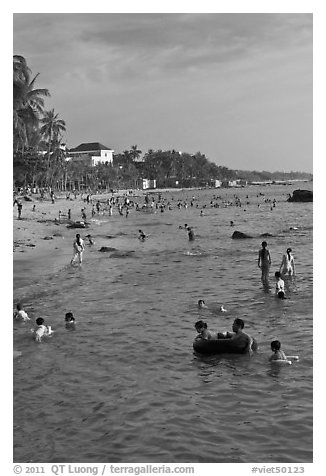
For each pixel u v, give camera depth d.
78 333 16.62
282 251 34.19
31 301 21.14
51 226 52.47
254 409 11.00
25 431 10.34
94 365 13.78
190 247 38.19
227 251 35.34
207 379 12.66
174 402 11.45
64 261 31.75
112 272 28.06
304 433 9.99
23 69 65.94
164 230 53.06
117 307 20.03
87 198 91.31
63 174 113.12
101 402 11.53
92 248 38.09
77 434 10.22
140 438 9.99
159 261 31.86
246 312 18.69
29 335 16.44
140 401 11.52
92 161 167.75
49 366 13.73
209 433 10.09
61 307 20.12
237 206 95.38
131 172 176.50
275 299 20.45
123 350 14.91
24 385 12.48
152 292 22.75
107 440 9.96
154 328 17.05
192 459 9.28
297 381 12.33
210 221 63.75
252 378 12.62
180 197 144.62
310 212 73.00
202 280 25.25
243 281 24.59
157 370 13.34
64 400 11.66
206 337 14.76
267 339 15.45
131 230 53.28
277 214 71.69
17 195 76.12
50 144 94.94
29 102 72.19
